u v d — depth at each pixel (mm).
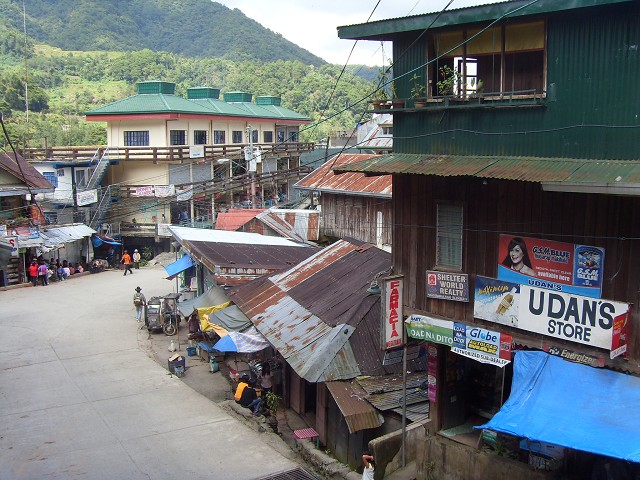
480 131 12719
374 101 13961
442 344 13766
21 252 36500
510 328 12320
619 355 10625
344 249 22359
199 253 25141
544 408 10492
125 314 30125
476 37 12688
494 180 12359
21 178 35156
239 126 56562
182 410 17938
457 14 12359
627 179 9883
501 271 12344
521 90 12258
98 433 16156
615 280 10680
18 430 16297
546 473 11984
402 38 13812
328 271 20844
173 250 47406
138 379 20734
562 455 11930
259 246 27094
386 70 14055
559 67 11469
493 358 12484
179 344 25344
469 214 12930
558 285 11438
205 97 58656
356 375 15469
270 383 19984
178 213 48125
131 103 48812
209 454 14953
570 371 11031
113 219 46469
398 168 12828
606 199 10727
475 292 12828
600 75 11008
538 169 11188
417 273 14062
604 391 10469
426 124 13641
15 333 26219
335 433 16094
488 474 12852
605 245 10781
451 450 13562
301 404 18844
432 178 13602
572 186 10031
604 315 10750
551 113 11672
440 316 13617
